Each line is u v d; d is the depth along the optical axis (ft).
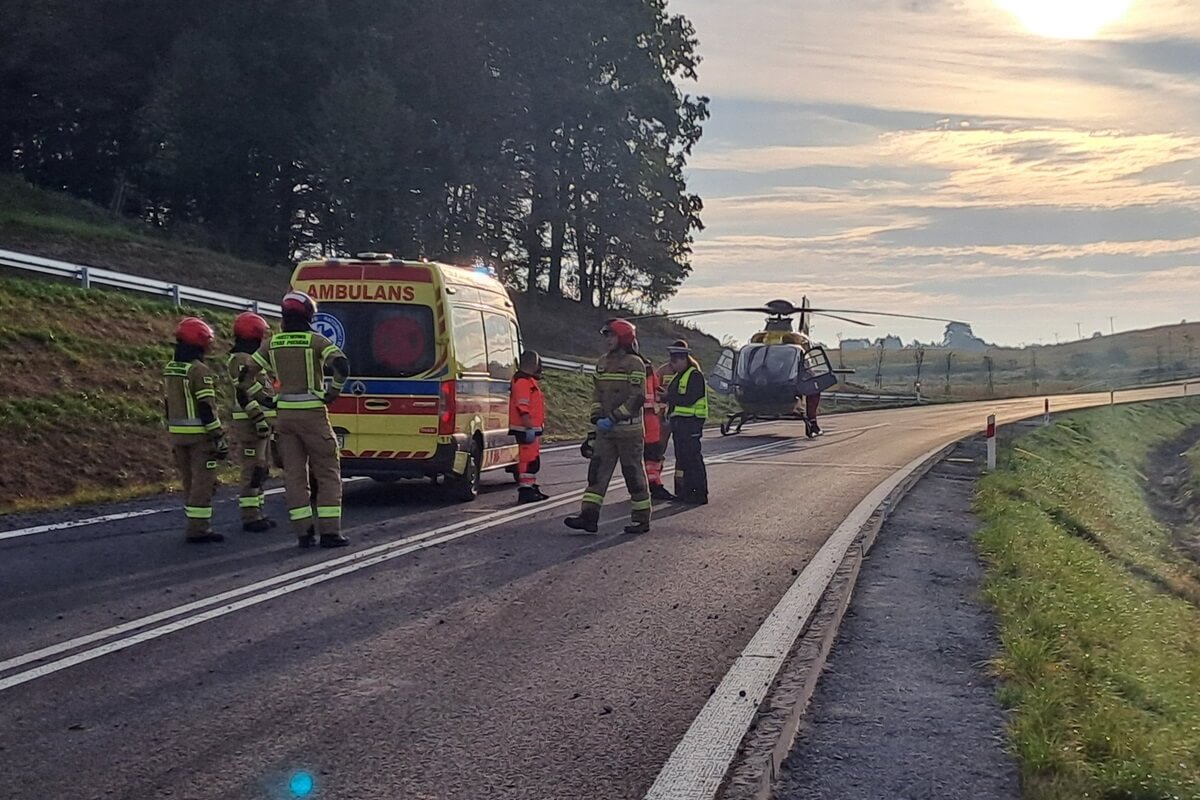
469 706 20.22
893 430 118.11
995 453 81.20
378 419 45.88
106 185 180.04
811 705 21.07
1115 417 169.37
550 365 127.95
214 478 36.63
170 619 25.98
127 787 16.35
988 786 17.11
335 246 183.01
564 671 22.47
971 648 25.45
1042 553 41.68
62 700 20.20
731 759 17.49
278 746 18.08
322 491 36.04
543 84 180.24
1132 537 80.12
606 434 40.16
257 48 164.96
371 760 17.52
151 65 172.24
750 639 25.04
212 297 90.22
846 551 36.91
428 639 24.77
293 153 169.78
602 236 207.10
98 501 46.65
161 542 36.42
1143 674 26.81
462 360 47.55
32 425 54.85
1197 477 123.85
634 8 196.34
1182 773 18.31
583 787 16.47
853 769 17.74
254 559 33.60
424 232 171.53
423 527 40.52
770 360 105.91
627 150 194.08
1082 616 31.01
